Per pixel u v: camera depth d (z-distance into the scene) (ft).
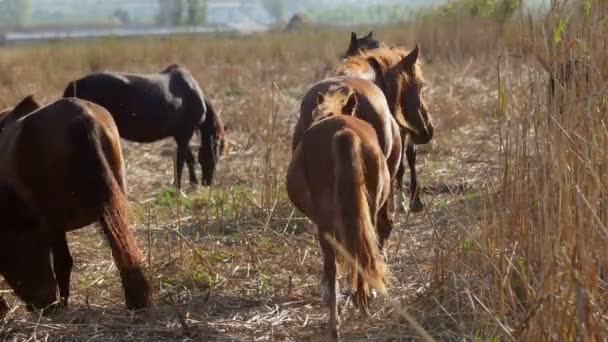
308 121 37.04
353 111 34.99
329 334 31.17
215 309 37.27
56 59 156.97
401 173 49.78
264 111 84.53
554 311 26.27
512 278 33.17
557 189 29.30
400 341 32.42
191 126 66.08
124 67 153.17
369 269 29.32
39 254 35.24
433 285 35.12
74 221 35.32
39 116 34.88
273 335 33.83
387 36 152.56
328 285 30.91
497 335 28.91
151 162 75.25
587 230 26.63
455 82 104.17
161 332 34.24
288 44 170.91
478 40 131.34
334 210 30.12
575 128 30.12
